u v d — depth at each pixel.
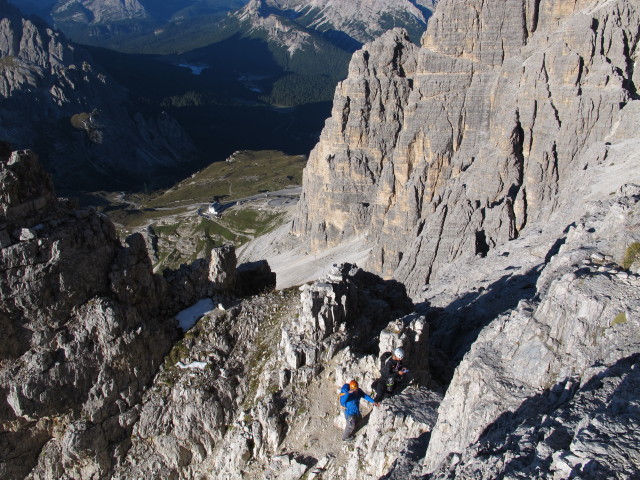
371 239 152.88
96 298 38.06
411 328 36.47
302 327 38.09
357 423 32.12
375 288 47.47
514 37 126.69
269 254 192.38
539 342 26.92
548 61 108.38
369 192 163.62
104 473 36.88
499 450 20.45
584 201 76.38
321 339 37.84
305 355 36.84
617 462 15.97
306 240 183.38
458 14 129.12
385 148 160.88
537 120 108.88
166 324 42.34
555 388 24.16
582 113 103.75
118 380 38.03
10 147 40.81
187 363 40.50
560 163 105.56
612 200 48.53
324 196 169.88
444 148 131.00
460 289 77.56
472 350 29.73
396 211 131.75
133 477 37.03
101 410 37.34
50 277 36.34
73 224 38.06
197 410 38.03
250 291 51.16
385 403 30.14
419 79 135.50
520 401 24.73
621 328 24.53
